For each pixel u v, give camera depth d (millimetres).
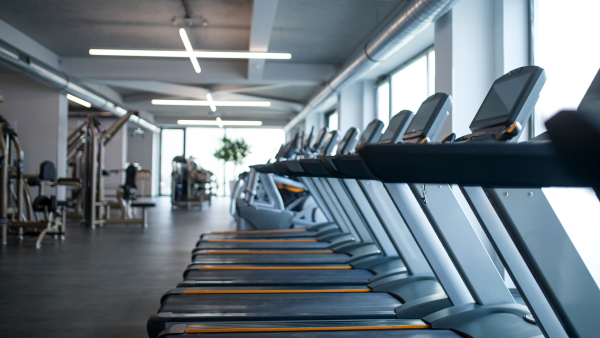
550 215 1285
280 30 6441
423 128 1842
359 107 8742
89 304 2768
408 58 7070
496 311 1882
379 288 2594
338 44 7082
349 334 1803
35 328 2322
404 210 2078
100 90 10039
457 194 3975
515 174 695
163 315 2053
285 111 13414
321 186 4234
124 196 7660
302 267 3207
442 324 1852
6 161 5035
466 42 4105
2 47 5781
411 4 4148
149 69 7871
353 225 3789
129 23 6246
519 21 3898
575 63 3246
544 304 1548
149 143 16094
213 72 7930
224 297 2424
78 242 5355
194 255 3686
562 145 592
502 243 1558
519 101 1423
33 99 8422
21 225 5375
